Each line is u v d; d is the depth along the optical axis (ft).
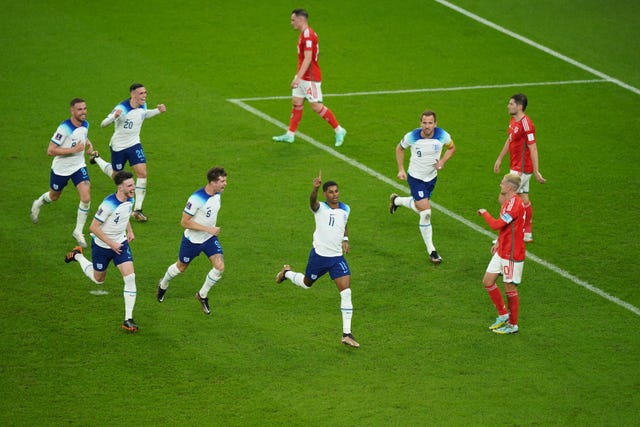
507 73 267.80
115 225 136.67
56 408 118.83
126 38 276.41
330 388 126.00
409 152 214.48
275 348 135.74
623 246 171.63
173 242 169.07
